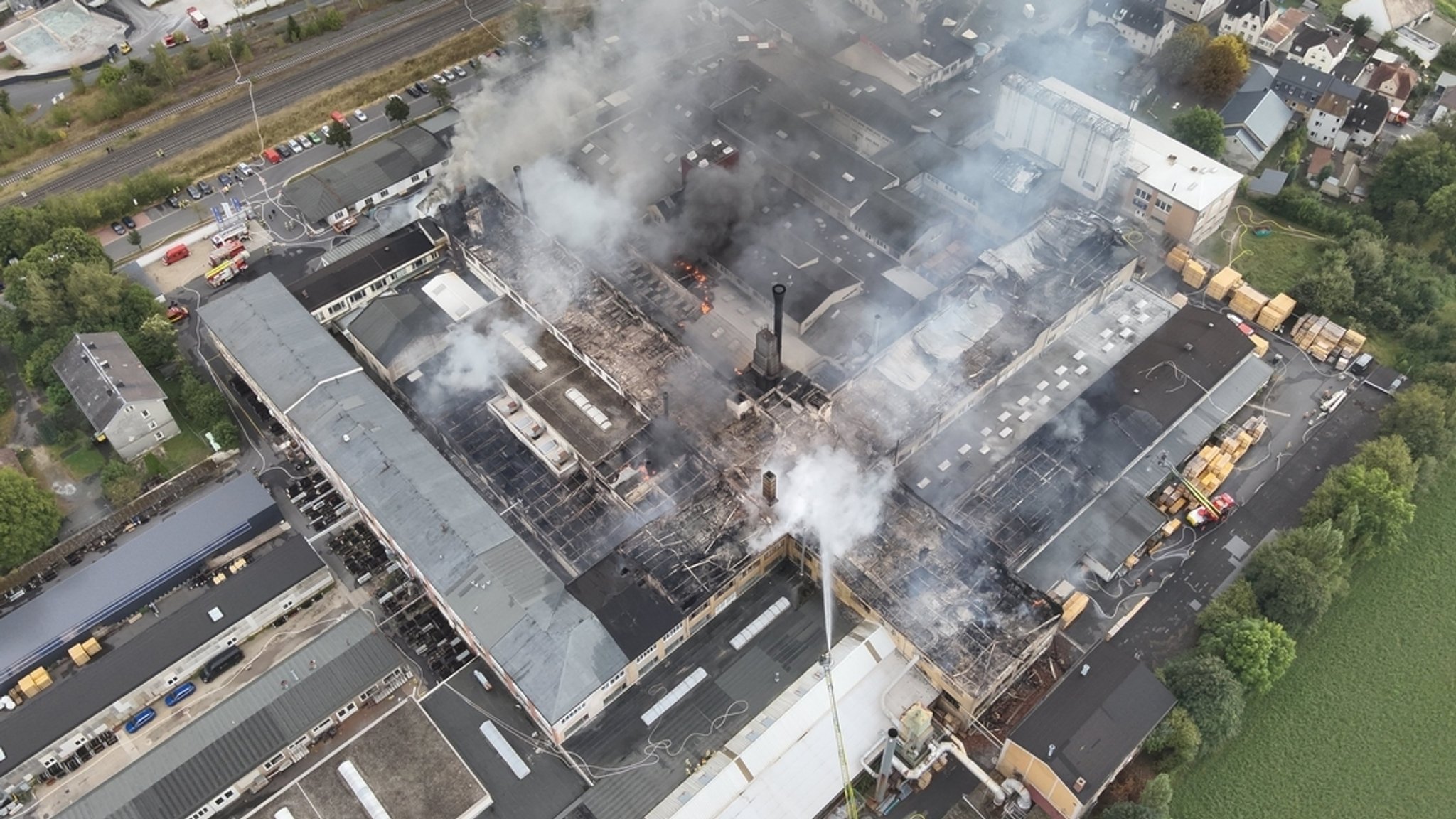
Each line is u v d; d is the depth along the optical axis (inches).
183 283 7504.9
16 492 5802.2
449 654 5521.7
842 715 4975.4
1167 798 4660.4
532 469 6240.2
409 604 5703.7
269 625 5654.5
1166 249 7637.8
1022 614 5142.7
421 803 4724.4
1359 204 7859.3
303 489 6274.6
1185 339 6569.9
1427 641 5497.1
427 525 5561.0
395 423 6102.4
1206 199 7367.1
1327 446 6358.3
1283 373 6781.5
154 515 6195.9
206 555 5816.9
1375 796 4945.9
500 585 5300.2
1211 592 5693.9
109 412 6259.8
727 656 5295.3
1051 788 4726.9
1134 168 7662.4
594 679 4953.3
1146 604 5659.5
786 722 4913.9
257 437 6574.8
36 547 5885.8
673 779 4899.1
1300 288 7126.0
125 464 6274.6
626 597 5251.0
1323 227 7682.1
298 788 4766.2
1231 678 5024.6
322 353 6432.1
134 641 5383.9
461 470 6254.9
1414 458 6117.1
